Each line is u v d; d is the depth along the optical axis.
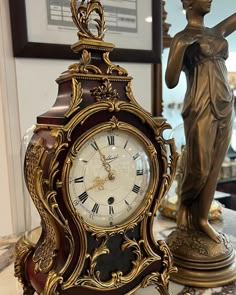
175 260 0.50
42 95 0.71
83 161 0.35
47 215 0.35
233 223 0.70
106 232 0.38
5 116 0.67
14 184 0.70
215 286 0.46
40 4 0.67
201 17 0.48
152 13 0.81
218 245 0.50
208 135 0.46
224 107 0.46
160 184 0.41
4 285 0.48
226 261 0.49
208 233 0.52
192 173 0.49
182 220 0.55
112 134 0.37
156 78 0.89
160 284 0.43
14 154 0.69
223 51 0.48
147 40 0.81
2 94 0.67
